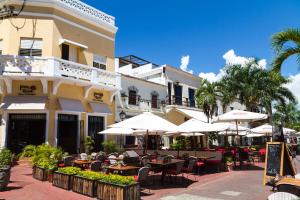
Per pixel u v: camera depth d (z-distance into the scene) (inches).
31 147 572.4
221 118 664.4
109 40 880.3
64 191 377.7
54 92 672.4
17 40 679.7
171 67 1159.0
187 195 361.1
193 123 621.0
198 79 1339.8
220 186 425.1
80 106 731.4
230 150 719.1
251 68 1093.8
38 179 460.1
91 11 821.2
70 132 726.5
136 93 988.6
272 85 1059.9
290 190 268.1
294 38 385.4
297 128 2052.2
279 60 401.4
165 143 1085.1
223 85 1109.7
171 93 1168.2
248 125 1501.0
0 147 637.9
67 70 684.1
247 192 379.9
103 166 445.4
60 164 485.1
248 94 1065.5
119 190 306.8
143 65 1275.8
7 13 617.9
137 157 493.7
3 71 627.5
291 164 338.3
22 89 661.9
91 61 808.9
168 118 1118.4
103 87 786.8
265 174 345.7
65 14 741.3
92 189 344.8
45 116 665.6
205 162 593.9
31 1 690.8
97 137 795.4
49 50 692.7
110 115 845.8
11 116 660.1
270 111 1088.2
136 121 464.8
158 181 466.6
